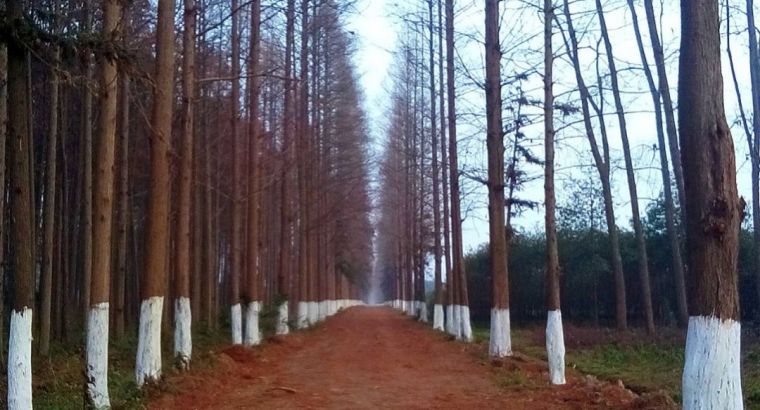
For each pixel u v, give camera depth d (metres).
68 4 17.47
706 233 8.55
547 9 18.66
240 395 16.19
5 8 10.60
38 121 25.47
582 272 43.25
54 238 25.62
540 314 50.62
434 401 15.37
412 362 23.62
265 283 45.69
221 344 27.33
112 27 13.37
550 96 18.17
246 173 31.41
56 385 16.67
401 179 56.28
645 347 27.28
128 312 31.02
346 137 46.84
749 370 20.67
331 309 67.19
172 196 28.72
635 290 43.75
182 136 20.06
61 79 11.98
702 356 8.48
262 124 37.88
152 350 15.83
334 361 24.14
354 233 69.44
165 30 16.75
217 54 33.12
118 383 16.67
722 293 8.49
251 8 28.17
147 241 16.27
